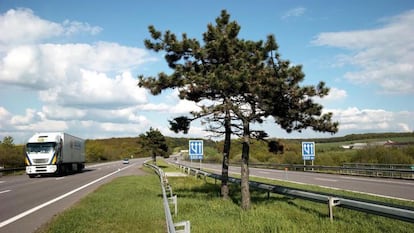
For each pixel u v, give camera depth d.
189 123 14.32
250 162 57.12
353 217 10.12
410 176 27.09
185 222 5.72
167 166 57.19
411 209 7.04
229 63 11.97
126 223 9.55
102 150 108.69
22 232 8.73
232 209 12.10
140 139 54.94
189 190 19.30
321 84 10.98
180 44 13.29
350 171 33.31
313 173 35.72
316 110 11.48
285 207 12.48
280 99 11.47
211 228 8.96
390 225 8.91
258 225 9.09
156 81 13.04
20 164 47.25
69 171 39.22
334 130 11.66
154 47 13.61
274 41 10.55
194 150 26.14
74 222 9.64
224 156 14.93
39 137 33.44
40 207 13.30
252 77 10.96
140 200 14.52
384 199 14.08
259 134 13.16
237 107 11.85
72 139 38.56
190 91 12.77
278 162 52.06
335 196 9.41
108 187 20.81
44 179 30.61
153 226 9.21
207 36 13.61
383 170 26.97
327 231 8.37
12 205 13.92
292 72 10.66
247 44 12.43
